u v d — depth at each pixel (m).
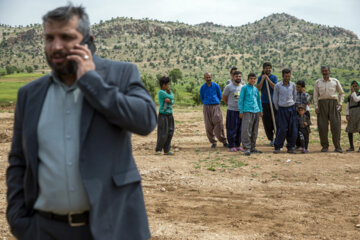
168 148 10.07
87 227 1.89
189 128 17.98
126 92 1.90
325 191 6.17
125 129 1.90
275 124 10.92
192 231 4.39
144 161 8.86
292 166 8.05
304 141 9.99
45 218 1.91
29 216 1.98
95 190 1.77
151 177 7.21
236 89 10.52
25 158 2.00
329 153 9.75
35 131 1.87
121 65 1.96
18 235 1.98
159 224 4.64
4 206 5.47
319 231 4.39
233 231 4.39
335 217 4.88
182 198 5.86
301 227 4.52
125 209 1.90
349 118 10.29
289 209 5.23
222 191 6.26
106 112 1.75
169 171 7.70
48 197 1.86
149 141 12.96
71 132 1.84
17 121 1.99
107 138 1.82
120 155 1.88
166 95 9.77
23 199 1.98
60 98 1.88
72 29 1.81
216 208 5.32
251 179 7.02
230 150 10.53
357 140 13.16
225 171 7.66
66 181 1.83
